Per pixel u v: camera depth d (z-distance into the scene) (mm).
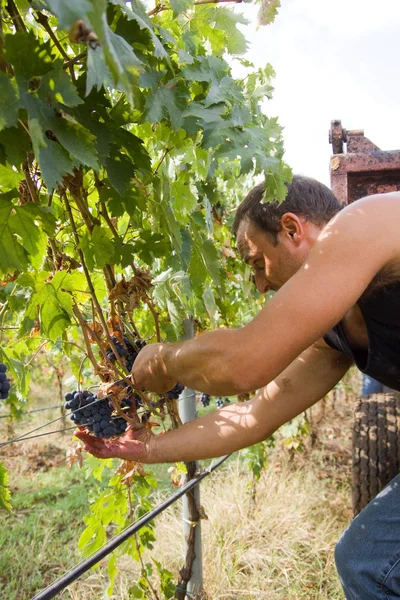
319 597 3018
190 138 1613
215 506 3865
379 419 3496
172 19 1541
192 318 2617
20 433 6473
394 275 1511
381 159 2941
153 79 1336
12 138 1147
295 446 4730
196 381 1574
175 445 1992
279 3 1641
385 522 1771
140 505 2652
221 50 1725
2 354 1977
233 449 2057
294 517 3789
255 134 1472
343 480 4750
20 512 4449
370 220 1462
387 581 1710
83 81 1264
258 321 1460
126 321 1979
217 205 3051
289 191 1709
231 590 3084
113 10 1198
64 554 3660
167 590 2598
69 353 2283
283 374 2096
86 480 5012
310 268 1447
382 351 1667
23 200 1545
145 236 1727
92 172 1724
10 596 3211
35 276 1603
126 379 1738
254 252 1775
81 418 1804
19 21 1250
